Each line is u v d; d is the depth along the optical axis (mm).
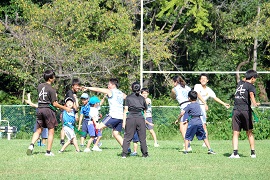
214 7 87188
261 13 81062
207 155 32281
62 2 63562
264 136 51562
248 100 31094
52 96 30688
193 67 89875
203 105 37938
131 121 30688
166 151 34906
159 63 80312
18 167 26219
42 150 34969
